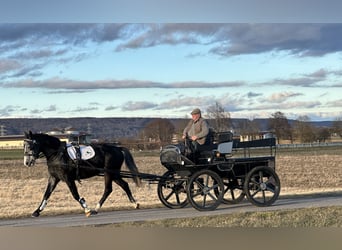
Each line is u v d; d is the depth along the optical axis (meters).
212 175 11.60
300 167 29.88
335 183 21.39
